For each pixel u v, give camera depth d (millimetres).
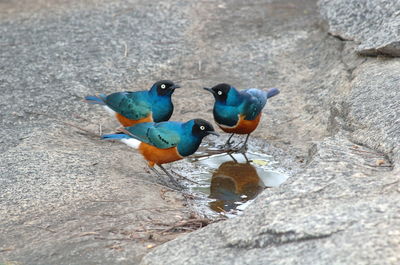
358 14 15734
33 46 17156
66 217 9906
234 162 12977
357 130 11992
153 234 9438
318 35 17312
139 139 11625
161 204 10570
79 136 13484
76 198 10477
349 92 13391
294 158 12922
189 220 9773
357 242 7637
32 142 12773
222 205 11094
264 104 13391
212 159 13172
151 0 20156
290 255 7738
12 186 10820
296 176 9680
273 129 14070
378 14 15383
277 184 12023
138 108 12969
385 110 12047
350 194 8914
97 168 11688
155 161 11766
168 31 18078
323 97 14602
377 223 7957
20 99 14711
